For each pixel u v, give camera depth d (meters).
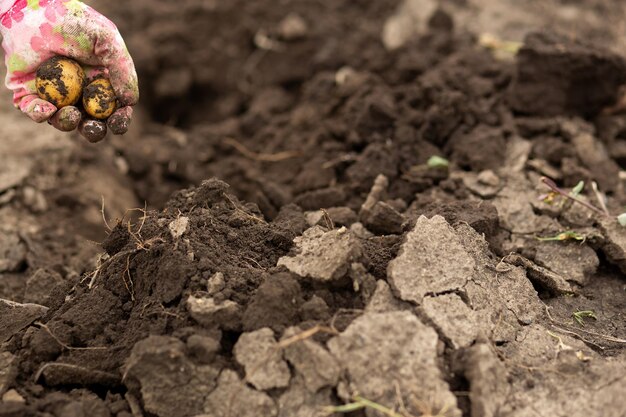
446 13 1.95
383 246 1.44
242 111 2.08
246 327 1.34
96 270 1.44
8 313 1.44
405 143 1.67
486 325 1.37
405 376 1.31
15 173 1.73
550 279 1.45
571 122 1.67
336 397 1.32
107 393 1.36
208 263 1.39
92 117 1.38
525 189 1.58
